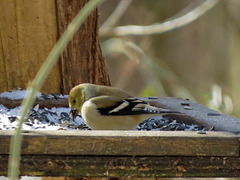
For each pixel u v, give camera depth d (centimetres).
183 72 2411
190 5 2264
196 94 2272
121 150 734
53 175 734
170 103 1124
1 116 981
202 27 2483
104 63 1206
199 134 756
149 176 745
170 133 757
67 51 1147
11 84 1141
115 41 2050
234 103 2084
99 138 730
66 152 729
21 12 1122
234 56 2291
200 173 747
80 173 737
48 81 1152
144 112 930
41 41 1134
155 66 2075
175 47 2405
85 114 952
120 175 741
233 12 2320
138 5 2394
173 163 744
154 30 1962
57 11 1124
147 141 734
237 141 742
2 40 1128
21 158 728
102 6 2339
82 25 1147
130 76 2231
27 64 1139
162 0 2381
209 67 2450
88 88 1005
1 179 916
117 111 934
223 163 748
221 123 920
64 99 1107
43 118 1005
